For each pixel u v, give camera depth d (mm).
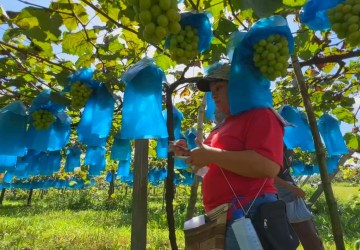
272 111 1840
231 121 1933
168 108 2625
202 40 1427
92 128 2486
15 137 2564
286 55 1496
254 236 1659
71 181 17156
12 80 3178
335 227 2193
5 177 4625
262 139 1722
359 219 8062
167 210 2648
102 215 12258
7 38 2549
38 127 2656
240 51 1631
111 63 2928
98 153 3666
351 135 4074
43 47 2609
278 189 2975
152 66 1962
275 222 1757
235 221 1700
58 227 9055
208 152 1715
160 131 1889
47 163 3955
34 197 28812
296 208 2912
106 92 2537
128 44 2740
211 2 2051
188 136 4027
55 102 2652
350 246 5773
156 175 10133
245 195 1818
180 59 1363
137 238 2754
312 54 2529
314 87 3805
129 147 3502
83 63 2822
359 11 1159
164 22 1120
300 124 2836
